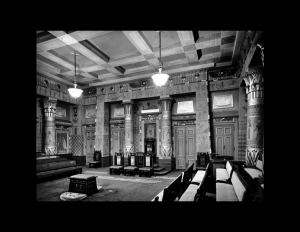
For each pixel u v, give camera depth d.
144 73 10.06
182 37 6.43
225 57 8.13
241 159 8.42
